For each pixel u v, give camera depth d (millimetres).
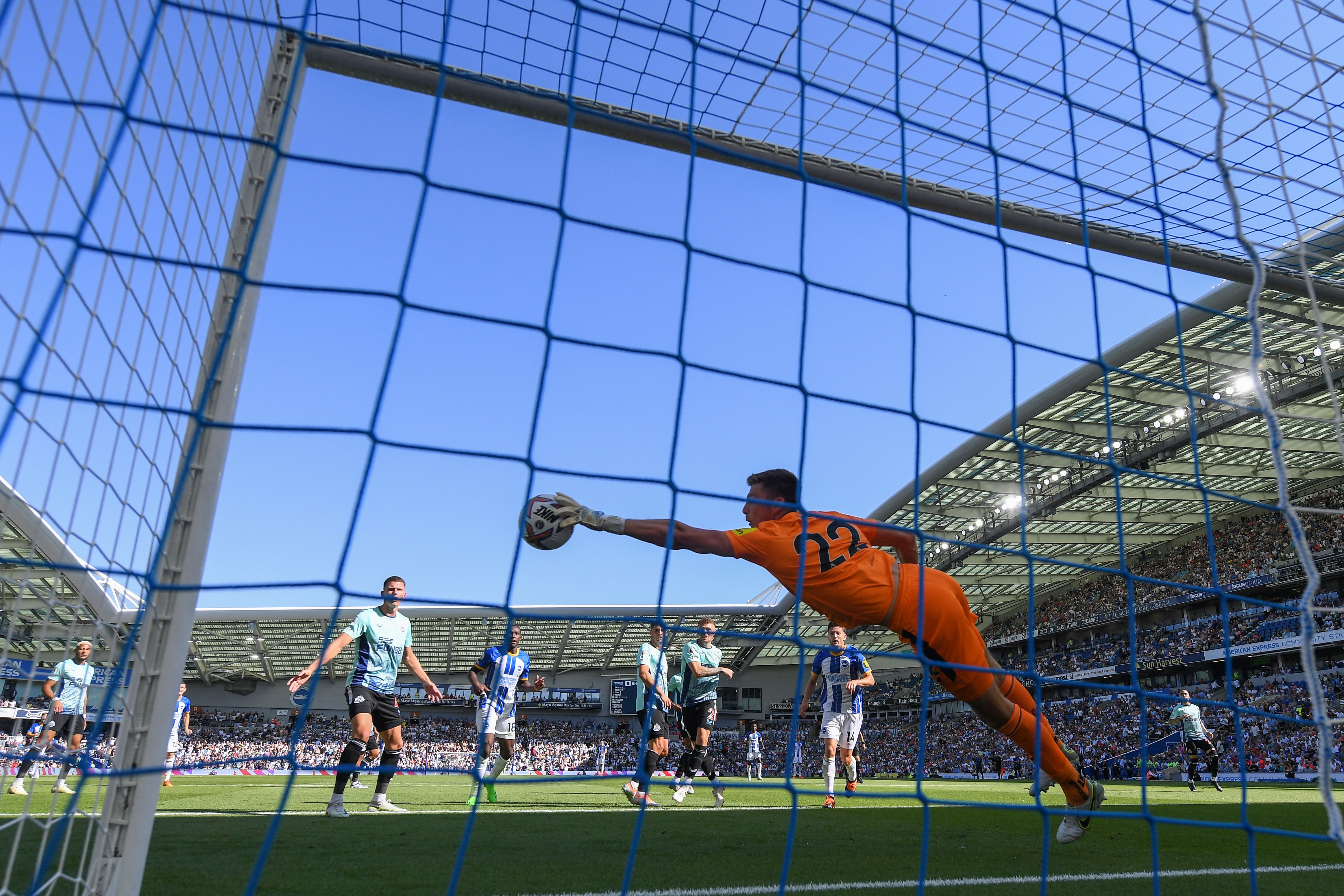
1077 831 3771
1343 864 3777
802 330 2420
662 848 3789
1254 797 10547
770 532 3086
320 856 3330
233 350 2354
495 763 6816
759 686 54438
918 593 3092
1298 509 2463
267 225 2555
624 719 50250
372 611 5508
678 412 2186
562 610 37000
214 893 2553
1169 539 46250
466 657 47406
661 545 2900
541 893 2684
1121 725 37062
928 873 3248
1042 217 4789
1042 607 51094
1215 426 32969
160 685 2051
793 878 3082
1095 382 29875
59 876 1910
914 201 4598
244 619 36312
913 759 40969
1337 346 16500
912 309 2609
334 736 44438
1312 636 2361
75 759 2055
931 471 36969
